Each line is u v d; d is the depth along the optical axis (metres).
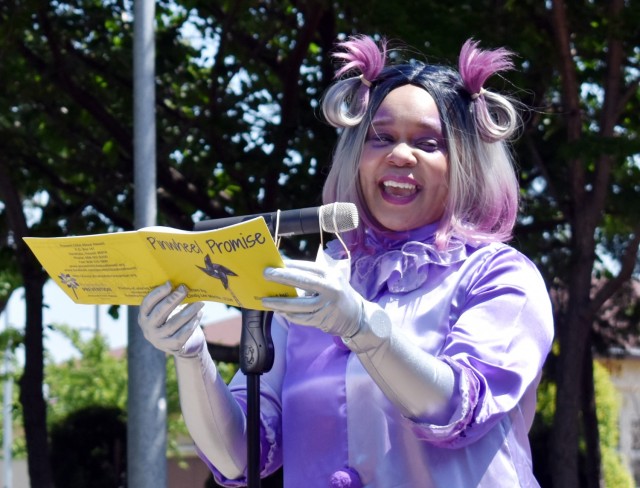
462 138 2.81
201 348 2.72
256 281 2.32
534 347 2.60
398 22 9.24
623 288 12.80
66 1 11.70
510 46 9.66
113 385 28.88
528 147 11.54
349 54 2.90
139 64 8.52
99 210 12.11
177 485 29.00
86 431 15.30
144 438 8.09
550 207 12.21
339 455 2.66
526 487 2.62
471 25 9.54
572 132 10.59
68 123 12.21
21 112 12.14
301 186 11.73
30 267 11.70
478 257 2.73
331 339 2.78
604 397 21.84
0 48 10.79
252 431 2.69
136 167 8.48
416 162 2.78
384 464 2.60
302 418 2.73
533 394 2.72
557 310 11.91
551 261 11.77
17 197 11.74
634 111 12.09
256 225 2.22
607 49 10.98
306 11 11.19
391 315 2.70
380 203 2.82
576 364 10.83
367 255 2.87
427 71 2.90
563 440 10.78
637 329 13.06
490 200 2.84
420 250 2.75
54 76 11.43
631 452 26.47
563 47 10.43
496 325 2.59
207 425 2.79
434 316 2.67
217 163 11.90
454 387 2.45
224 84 11.66
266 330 2.70
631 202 11.43
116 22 12.30
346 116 2.87
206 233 2.28
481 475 2.56
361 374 2.67
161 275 2.47
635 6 10.26
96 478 15.23
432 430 2.46
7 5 10.97
